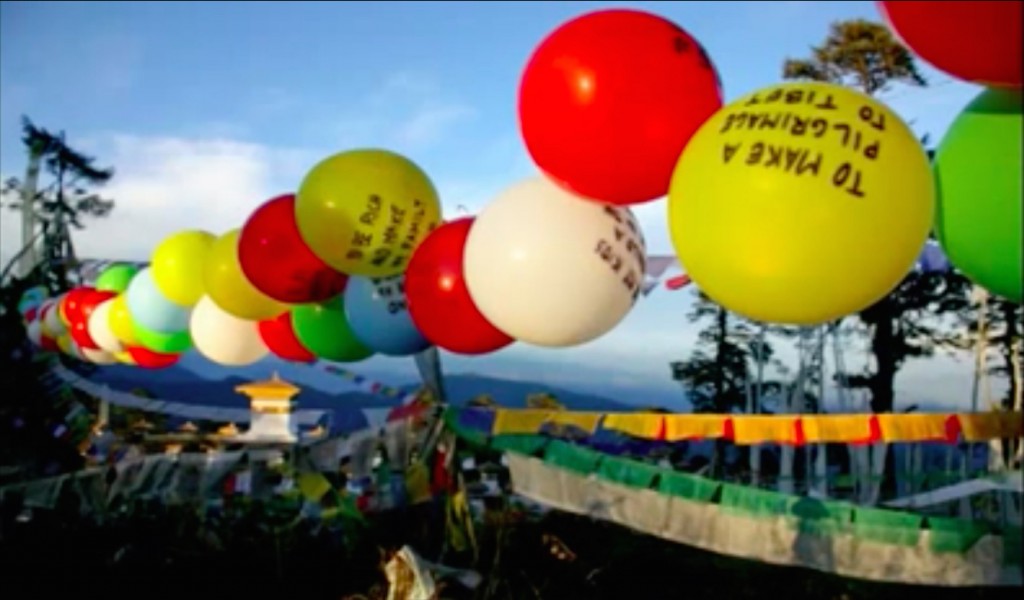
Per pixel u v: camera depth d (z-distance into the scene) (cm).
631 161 255
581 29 257
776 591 584
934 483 530
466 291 340
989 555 412
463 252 334
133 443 798
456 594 532
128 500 743
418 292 349
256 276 404
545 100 254
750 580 595
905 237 223
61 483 716
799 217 217
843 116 223
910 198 222
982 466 532
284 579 663
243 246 406
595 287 292
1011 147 224
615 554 614
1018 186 221
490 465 625
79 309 591
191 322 504
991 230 226
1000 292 238
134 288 511
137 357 586
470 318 344
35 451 746
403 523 621
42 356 737
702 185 228
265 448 749
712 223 226
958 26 206
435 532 607
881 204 218
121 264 609
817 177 217
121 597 654
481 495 634
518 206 297
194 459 723
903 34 218
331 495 715
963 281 656
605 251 292
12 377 727
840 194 217
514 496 620
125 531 714
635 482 475
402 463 604
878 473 533
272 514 745
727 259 227
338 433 648
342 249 365
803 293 227
